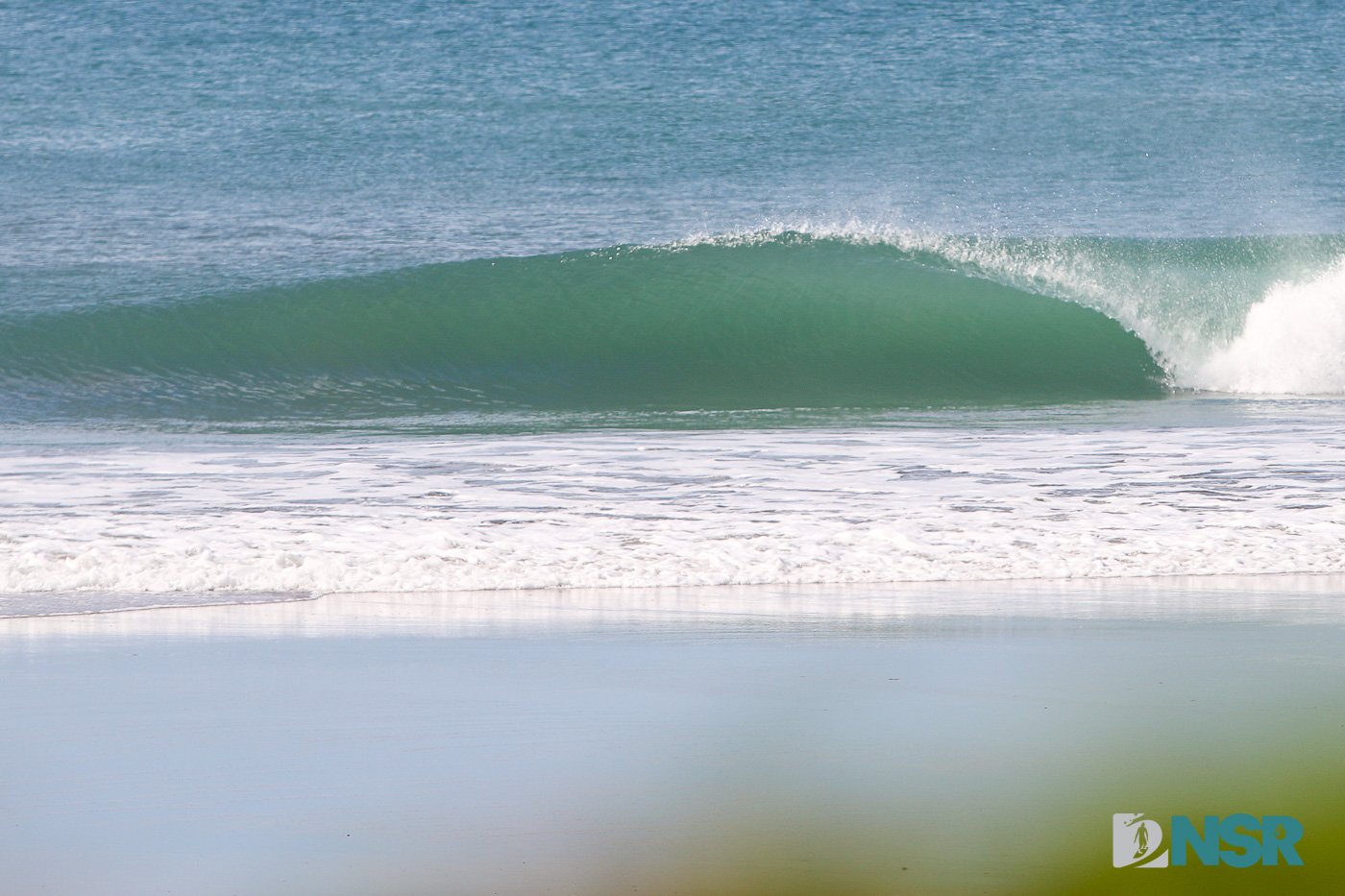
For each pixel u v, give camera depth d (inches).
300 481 1291.8
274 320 2490.2
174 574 850.1
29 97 5374.0
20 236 3233.3
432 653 642.8
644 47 6220.5
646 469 1379.2
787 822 391.9
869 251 2844.5
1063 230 3661.4
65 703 537.0
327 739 482.3
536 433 1774.1
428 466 1405.0
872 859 363.6
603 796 416.2
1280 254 3073.3
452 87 5556.1
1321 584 847.7
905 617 743.1
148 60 5969.5
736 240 2851.9
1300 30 6820.9
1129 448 1526.8
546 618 738.8
